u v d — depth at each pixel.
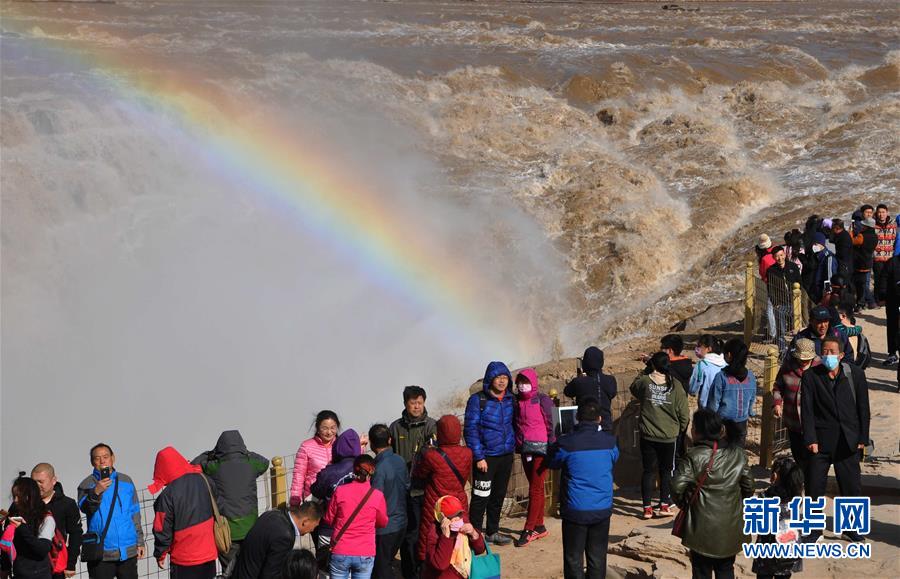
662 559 8.59
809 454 8.70
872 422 12.35
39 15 58.34
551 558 9.23
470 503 9.96
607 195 31.03
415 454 8.66
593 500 7.66
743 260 25.48
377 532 7.91
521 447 9.35
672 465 9.93
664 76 44.12
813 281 16.52
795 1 88.25
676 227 29.33
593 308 25.75
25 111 31.55
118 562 8.21
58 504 7.94
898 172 32.09
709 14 72.56
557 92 41.94
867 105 40.16
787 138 36.88
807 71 46.38
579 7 76.81
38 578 7.60
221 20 61.19
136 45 47.88
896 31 62.09
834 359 8.52
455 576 6.83
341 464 7.71
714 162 34.03
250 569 6.69
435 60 46.50
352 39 52.94
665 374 9.80
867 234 17.39
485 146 36.19
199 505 7.61
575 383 9.30
